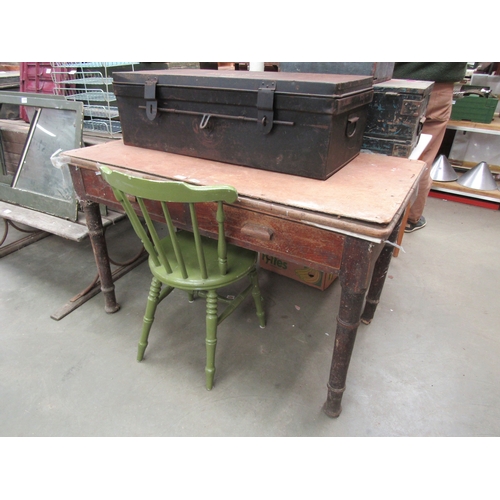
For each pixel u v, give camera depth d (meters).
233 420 1.26
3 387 1.36
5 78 2.89
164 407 1.30
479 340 1.61
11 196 1.91
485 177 2.86
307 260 1.00
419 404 1.32
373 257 0.92
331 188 1.03
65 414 1.27
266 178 1.10
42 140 1.79
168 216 1.06
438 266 2.13
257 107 1.07
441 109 2.15
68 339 1.57
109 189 1.30
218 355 1.52
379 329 1.66
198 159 1.28
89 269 2.03
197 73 1.31
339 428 1.24
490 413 1.29
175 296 1.85
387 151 1.41
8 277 1.96
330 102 0.97
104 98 2.19
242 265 1.30
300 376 1.43
